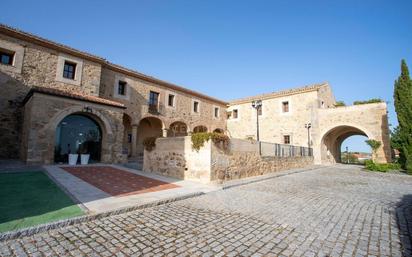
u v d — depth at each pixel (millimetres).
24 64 12188
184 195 5555
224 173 8297
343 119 18500
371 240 3088
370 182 8766
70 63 13977
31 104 10188
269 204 5035
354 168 15555
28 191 5387
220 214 4227
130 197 5172
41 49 12797
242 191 6609
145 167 10203
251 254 2646
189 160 8336
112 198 5004
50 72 12984
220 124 25922
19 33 11828
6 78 11602
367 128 17391
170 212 4328
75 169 9344
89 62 14602
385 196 5996
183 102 21703
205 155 7863
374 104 17281
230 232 3316
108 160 12281
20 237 2965
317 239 3107
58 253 2586
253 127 24250
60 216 3645
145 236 3125
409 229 3498
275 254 2656
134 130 17406
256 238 3113
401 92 14477
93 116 12289
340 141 24203
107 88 16078
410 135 13727
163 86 19969
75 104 11297
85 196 5086
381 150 16625
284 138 21828
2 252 2576
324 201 5352
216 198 5633
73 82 13750
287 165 13469
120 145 12938
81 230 3297
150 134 20688
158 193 5727
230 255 2613
